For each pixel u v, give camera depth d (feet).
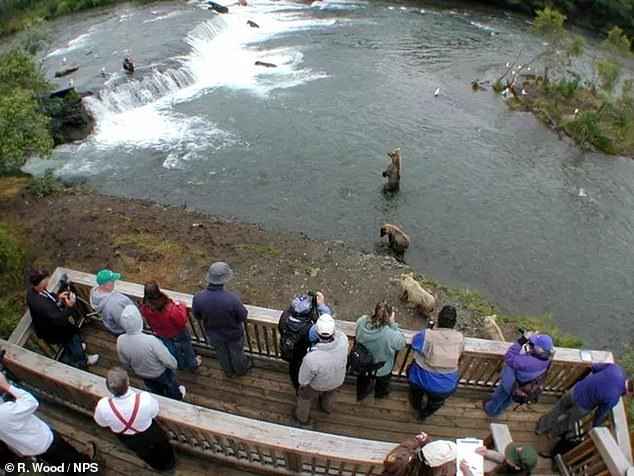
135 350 15.66
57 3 113.39
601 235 52.85
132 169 57.93
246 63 85.10
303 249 44.93
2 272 36.01
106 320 17.54
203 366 21.24
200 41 90.17
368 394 20.26
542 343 16.26
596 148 68.69
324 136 65.87
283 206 53.83
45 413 18.80
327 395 18.53
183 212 49.88
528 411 19.84
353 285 40.16
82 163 58.54
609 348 40.57
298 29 101.19
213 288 16.92
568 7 120.78
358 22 106.22
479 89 80.94
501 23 110.42
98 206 48.60
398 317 36.76
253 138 64.69
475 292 45.03
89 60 78.48
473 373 19.86
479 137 68.74
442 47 95.86
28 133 44.88
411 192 57.41
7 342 17.53
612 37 100.32
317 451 13.99
